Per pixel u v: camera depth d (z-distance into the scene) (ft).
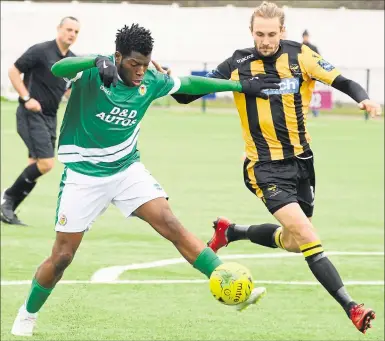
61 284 60.34
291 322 52.85
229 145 154.81
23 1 250.98
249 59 48.06
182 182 109.81
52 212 87.35
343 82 46.55
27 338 48.52
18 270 63.77
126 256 69.15
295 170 47.70
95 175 44.98
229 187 106.22
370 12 244.01
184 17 252.83
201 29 252.83
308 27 244.22
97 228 80.07
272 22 46.57
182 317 53.26
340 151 150.20
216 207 92.02
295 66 47.55
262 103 47.55
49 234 76.64
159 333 50.01
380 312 55.21
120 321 52.19
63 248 45.85
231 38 252.21
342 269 66.33
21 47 250.16
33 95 77.46
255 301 44.98
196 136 170.40
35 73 77.25
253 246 74.08
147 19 252.21
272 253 71.46
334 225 84.43
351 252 72.49
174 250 71.51
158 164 127.03
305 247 45.55
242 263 67.62
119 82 43.14
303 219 45.98
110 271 64.13
